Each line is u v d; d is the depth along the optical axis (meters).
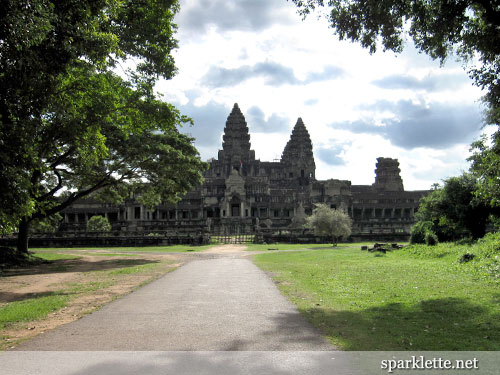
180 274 25.95
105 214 118.25
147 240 68.00
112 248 63.22
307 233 73.38
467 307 13.76
